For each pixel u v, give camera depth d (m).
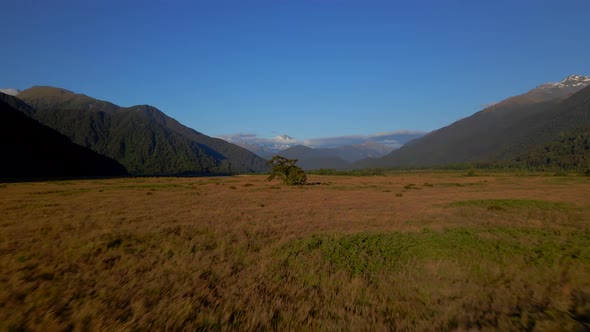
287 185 69.81
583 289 9.03
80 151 191.25
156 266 11.62
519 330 6.69
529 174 136.12
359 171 199.50
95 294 8.87
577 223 19.55
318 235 16.58
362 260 12.05
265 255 13.04
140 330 6.79
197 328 6.90
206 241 15.58
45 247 14.04
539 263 11.27
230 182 85.25
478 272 10.51
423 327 6.86
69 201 34.62
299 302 8.23
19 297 8.59
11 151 133.12
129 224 20.11
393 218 22.22
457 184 70.50
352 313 7.52
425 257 12.45
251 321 7.20
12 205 30.25
